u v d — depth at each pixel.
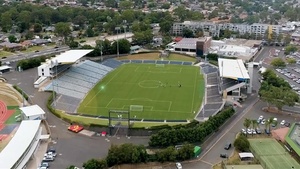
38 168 159.38
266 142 186.38
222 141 190.12
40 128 190.12
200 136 186.38
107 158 162.88
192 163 168.12
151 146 181.50
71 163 166.25
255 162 166.88
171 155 167.00
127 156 163.38
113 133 198.00
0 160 151.25
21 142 167.38
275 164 162.75
